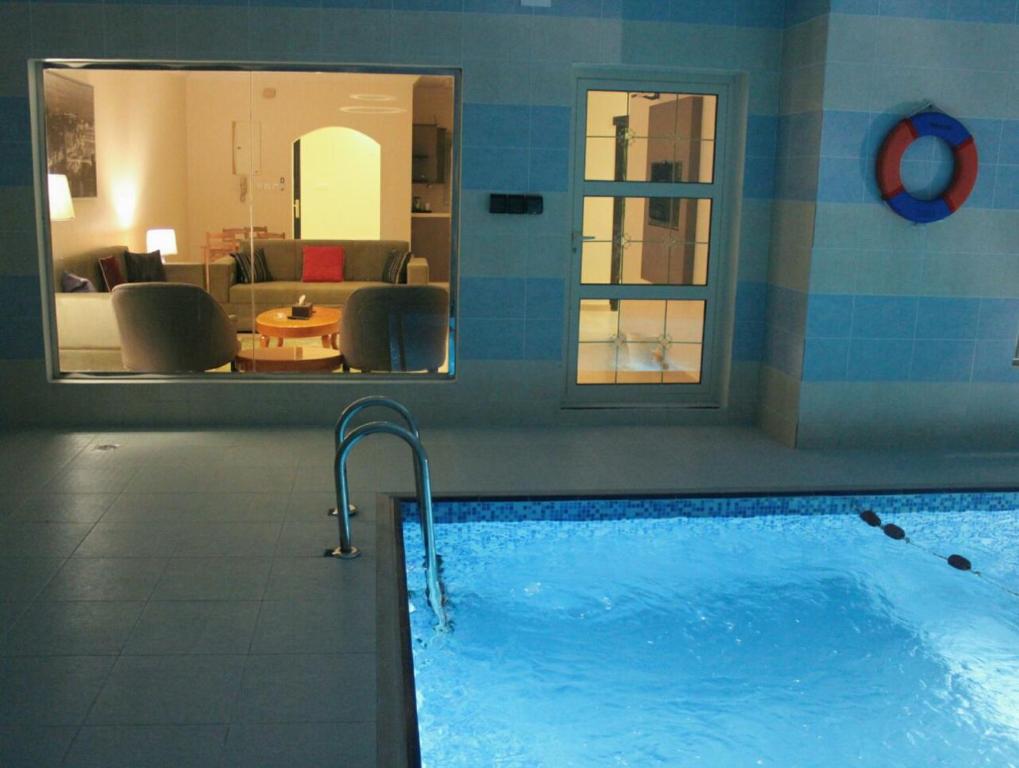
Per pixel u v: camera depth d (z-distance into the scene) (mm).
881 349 5730
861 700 3566
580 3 5699
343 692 2938
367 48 5617
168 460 5242
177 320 5910
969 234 5684
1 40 5488
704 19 5812
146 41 5523
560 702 3482
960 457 5641
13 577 3725
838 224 5551
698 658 3807
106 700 2863
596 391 6297
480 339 6008
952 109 5547
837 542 4824
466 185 5820
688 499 4871
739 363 6242
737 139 6066
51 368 5895
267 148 5766
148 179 5758
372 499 4668
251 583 3713
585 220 6094
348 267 5926
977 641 3992
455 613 4066
